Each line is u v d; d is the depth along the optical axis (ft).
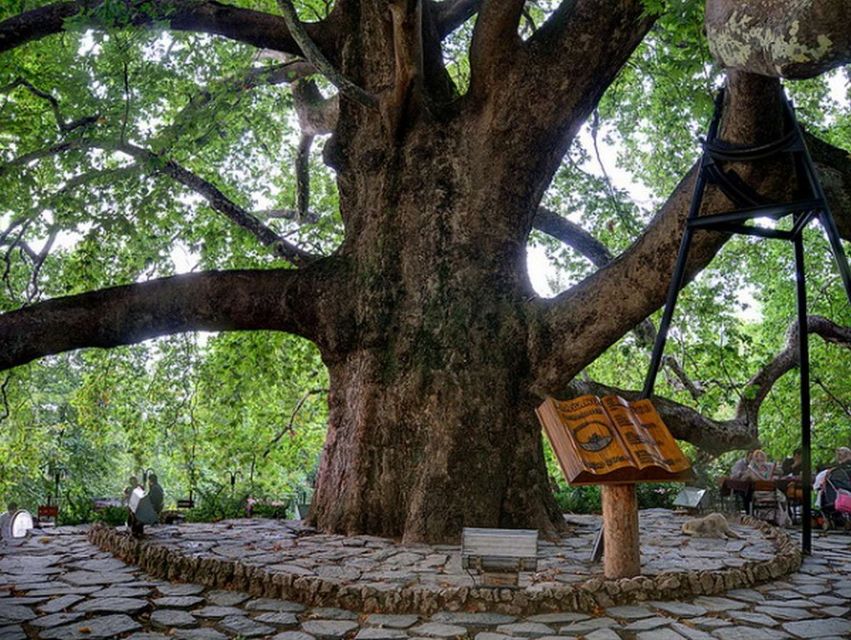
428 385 36.40
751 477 45.44
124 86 41.75
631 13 37.24
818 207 24.17
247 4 56.39
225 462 64.34
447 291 38.04
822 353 70.44
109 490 111.65
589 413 24.75
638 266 33.53
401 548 31.55
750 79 24.08
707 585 23.91
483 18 38.06
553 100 38.75
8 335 36.52
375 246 39.75
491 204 39.47
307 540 33.47
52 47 46.55
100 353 64.75
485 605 21.74
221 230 59.57
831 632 19.65
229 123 53.57
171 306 38.65
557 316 36.65
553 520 37.11
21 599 22.56
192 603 22.34
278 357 62.85
